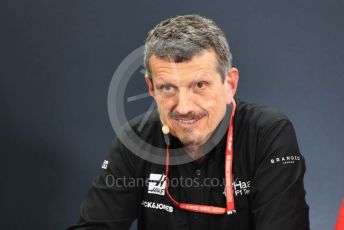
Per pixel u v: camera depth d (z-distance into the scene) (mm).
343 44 6137
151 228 3816
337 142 6129
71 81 6434
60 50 6426
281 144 3545
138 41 6352
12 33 6434
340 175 6070
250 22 6227
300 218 3357
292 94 6215
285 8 6191
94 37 6402
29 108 6445
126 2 6355
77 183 6445
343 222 3395
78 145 6438
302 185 3494
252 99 6254
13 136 6441
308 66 6188
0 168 6391
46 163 6438
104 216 3719
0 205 6348
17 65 6422
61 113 6438
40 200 6391
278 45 6215
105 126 6406
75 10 6402
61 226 6355
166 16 6336
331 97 6164
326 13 6152
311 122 6184
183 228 3684
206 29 3145
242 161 3645
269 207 3373
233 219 3629
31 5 6418
